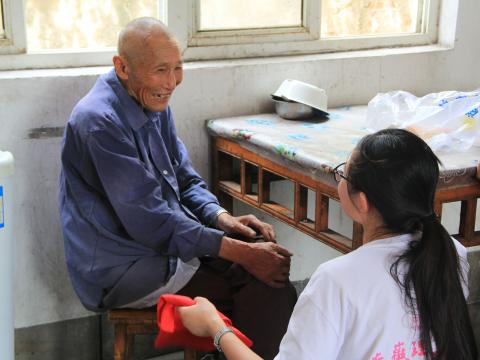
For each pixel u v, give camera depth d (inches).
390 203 52.9
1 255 85.1
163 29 84.7
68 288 106.2
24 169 99.0
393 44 125.2
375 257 52.9
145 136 88.7
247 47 114.2
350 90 118.5
